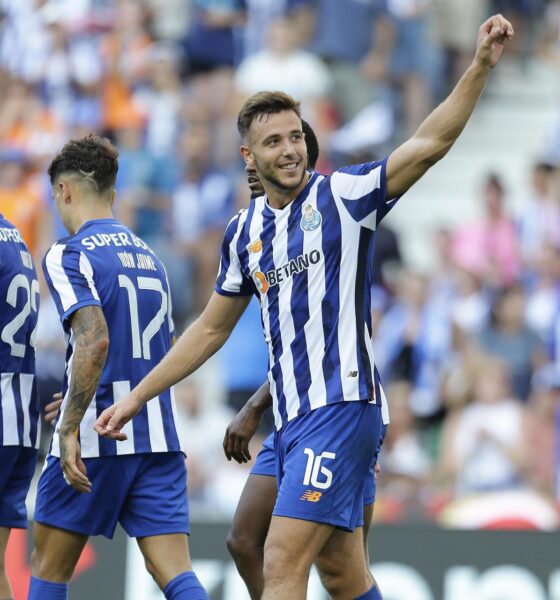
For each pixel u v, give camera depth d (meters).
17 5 42.72
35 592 17.12
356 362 14.75
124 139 39.81
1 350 16.95
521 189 42.12
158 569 17.08
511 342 34.38
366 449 14.90
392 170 14.51
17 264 17.16
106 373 16.86
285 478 14.81
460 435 32.62
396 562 22.27
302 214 14.95
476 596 22.12
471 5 43.66
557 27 45.38
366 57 41.75
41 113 41.00
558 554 22.16
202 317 15.85
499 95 44.69
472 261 36.94
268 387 17.11
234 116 40.31
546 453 32.28
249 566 16.86
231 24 41.94
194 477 32.25
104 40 41.66
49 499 17.00
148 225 38.19
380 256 35.91
